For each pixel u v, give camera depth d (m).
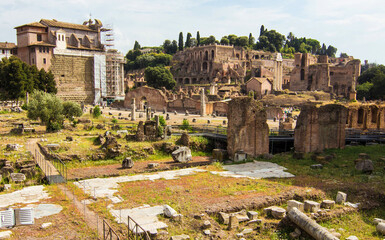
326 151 38.44
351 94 107.75
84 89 118.44
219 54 185.38
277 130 49.44
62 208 18.97
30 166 28.86
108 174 28.98
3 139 38.91
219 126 54.75
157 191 22.42
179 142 41.84
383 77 122.06
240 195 21.72
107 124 54.94
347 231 17.75
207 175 27.48
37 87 90.19
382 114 55.19
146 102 111.75
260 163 33.09
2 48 113.00
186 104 94.31
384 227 17.42
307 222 16.30
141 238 15.61
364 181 25.12
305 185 24.19
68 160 32.97
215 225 17.42
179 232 16.50
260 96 129.88
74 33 121.25
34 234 15.75
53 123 46.62
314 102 39.91
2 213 16.34
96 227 16.56
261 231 17.14
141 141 40.88
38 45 106.50
